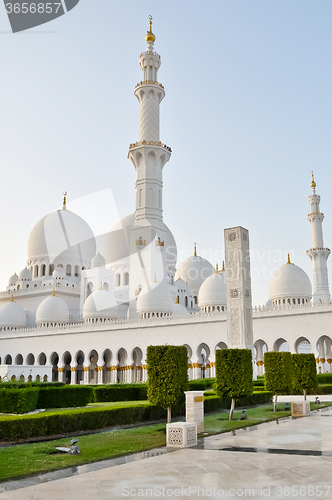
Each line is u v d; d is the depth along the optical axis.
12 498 9.51
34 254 90.75
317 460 12.80
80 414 19.94
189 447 15.31
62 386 31.77
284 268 61.84
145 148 74.19
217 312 58.62
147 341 64.44
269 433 18.47
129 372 65.56
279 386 28.97
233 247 40.59
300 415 25.56
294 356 34.31
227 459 13.10
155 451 14.70
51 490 10.09
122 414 21.98
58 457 13.98
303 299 60.59
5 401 25.22
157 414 24.30
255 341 55.94
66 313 79.50
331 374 47.62
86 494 9.70
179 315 62.03
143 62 76.44
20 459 13.73
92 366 78.31
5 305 84.25
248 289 40.16
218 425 21.31
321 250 78.94
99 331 69.56
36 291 85.81
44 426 18.67
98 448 15.41
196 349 59.69
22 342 78.69
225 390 24.38
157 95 76.38
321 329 51.00
